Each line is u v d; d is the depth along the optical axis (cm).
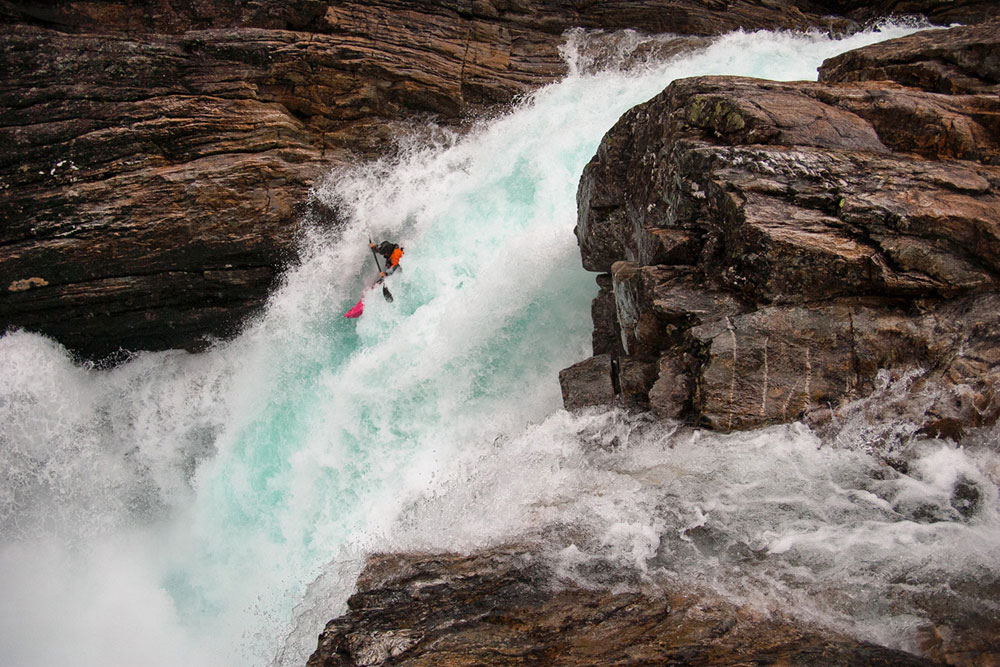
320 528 886
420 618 537
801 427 568
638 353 684
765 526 528
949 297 584
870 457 551
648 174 758
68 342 1073
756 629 466
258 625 872
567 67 1223
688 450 587
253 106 1056
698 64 1221
